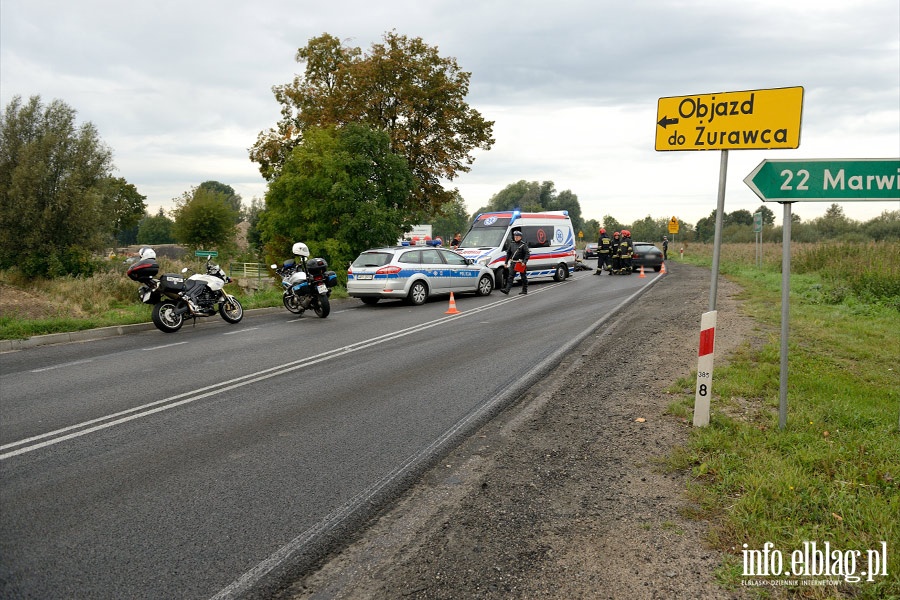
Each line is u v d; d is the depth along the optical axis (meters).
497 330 11.81
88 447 5.41
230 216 57.78
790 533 3.54
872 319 11.87
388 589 3.23
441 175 31.34
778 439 4.91
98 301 17.45
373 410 6.50
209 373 8.34
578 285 21.98
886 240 21.91
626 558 3.41
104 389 7.50
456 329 12.07
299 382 7.77
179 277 12.50
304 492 4.45
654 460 4.77
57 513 4.12
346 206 22.59
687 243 60.25
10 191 21.75
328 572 3.43
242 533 3.84
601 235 27.73
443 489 4.50
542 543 3.62
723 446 4.86
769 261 28.20
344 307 16.81
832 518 3.68
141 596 3.18
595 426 5.74
